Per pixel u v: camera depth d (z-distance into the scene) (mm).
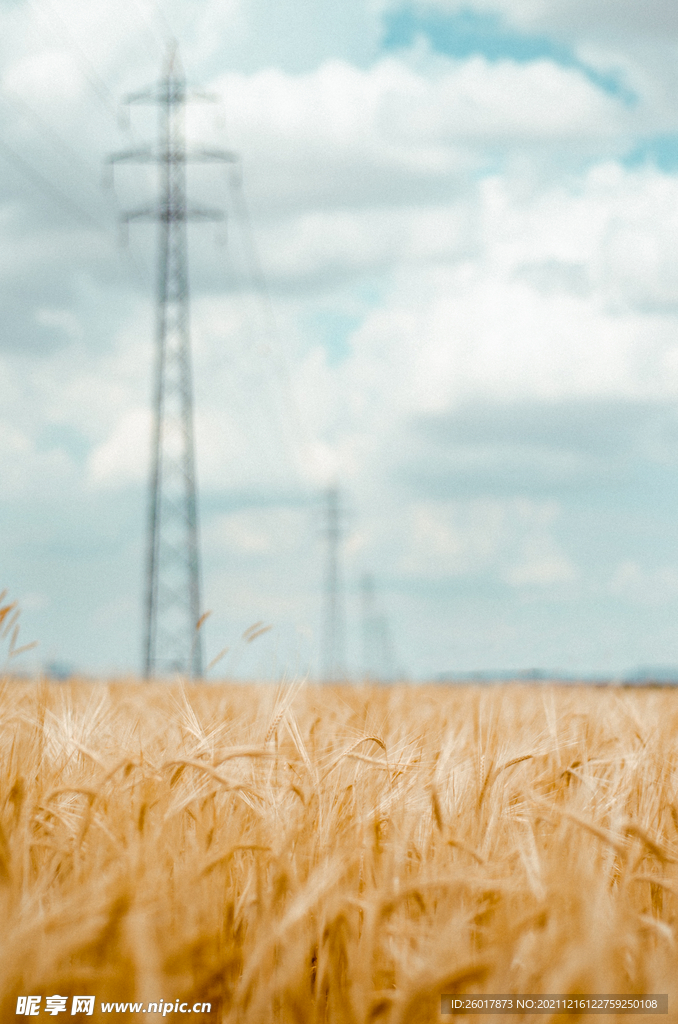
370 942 2744
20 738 4781
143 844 3258
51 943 2553
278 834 3514
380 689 8383
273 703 5211
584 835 3688
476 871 3256
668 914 3494
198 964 2717
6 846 3129
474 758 4461
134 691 8305
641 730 5898
